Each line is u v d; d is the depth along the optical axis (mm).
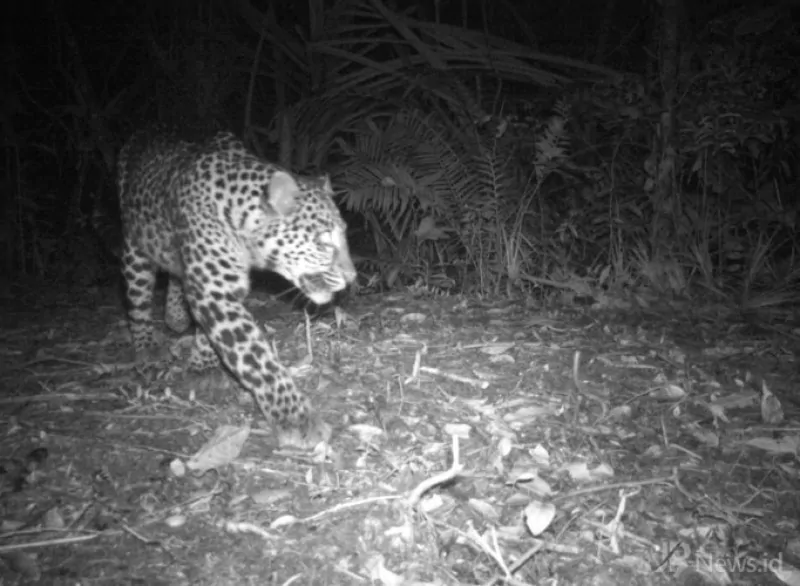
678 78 2309
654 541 1178
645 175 2465
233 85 2955
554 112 2641
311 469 1300
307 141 2738
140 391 1564
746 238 2449
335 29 2875
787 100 2408
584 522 1211
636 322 2002
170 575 1081
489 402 1542
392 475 1298
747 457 1390
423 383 1611
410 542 1144
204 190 1498
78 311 2225
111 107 2857
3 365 1750
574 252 2445
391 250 2525
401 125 2459
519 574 1109
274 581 1068
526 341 1851
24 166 2811
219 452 1327
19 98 3002
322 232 1491
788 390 1622
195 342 1673
